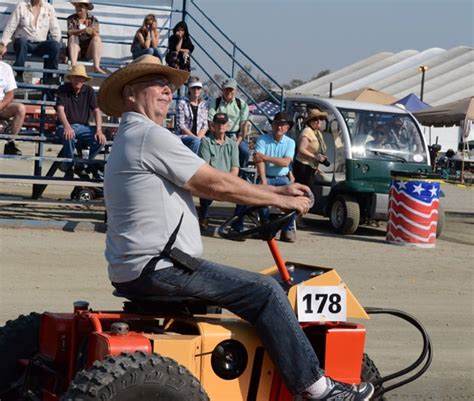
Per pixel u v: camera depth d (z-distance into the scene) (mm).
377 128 17312
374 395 5672
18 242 13164
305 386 5008
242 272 5105
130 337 4844
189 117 15945
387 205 16531
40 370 5484
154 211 4953
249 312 5047
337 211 16781
